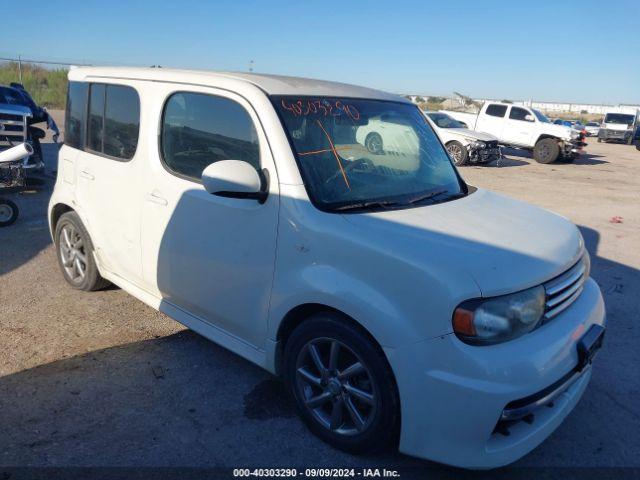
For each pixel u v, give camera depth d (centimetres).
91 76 429
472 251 261
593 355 287
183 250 346
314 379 293
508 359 242
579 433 321
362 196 307
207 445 291
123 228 393
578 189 1274
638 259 689
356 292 260
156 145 362
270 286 299
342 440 286
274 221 293
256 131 308
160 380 349
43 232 670
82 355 376
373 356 260
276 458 284
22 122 882
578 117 6956
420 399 247
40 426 298
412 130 379
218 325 344
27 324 417
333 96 347
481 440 244
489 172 1547
